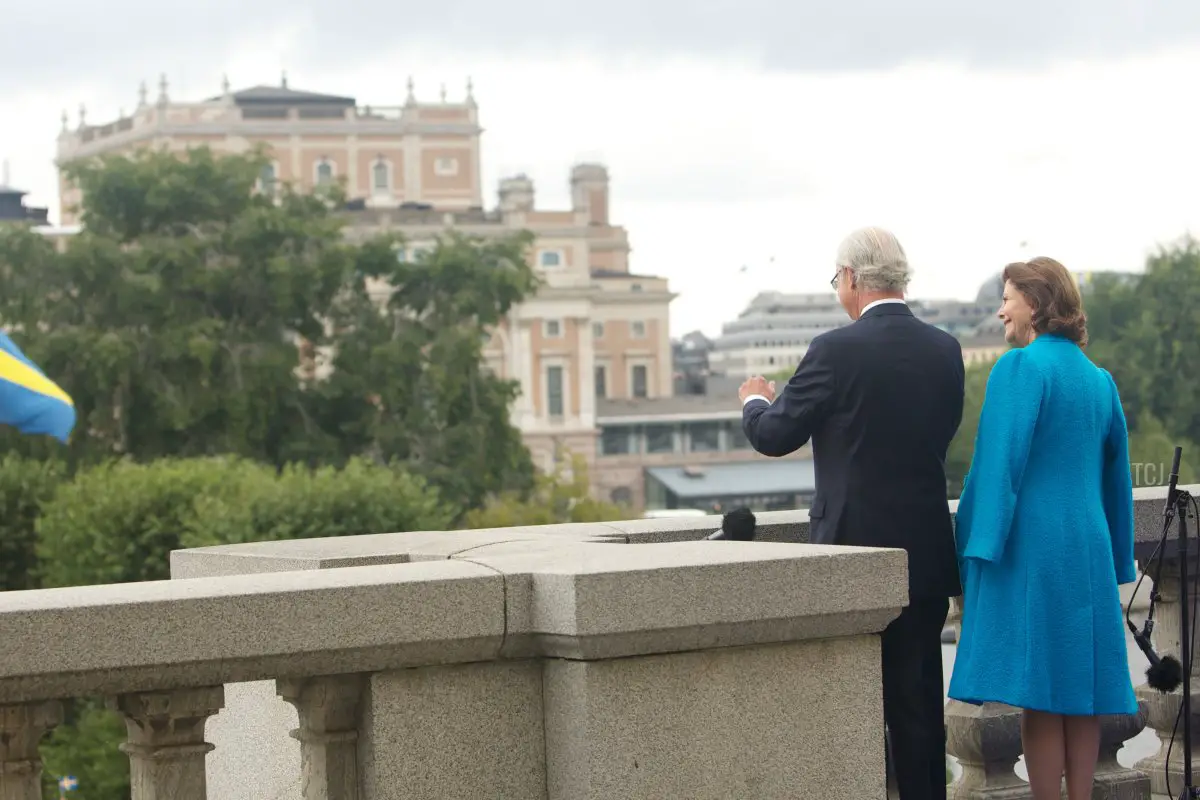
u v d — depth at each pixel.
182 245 75.94
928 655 6.38
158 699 4.73
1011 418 6.23
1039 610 6.25
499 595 4.98
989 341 184.62
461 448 77.94
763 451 6.50
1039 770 6.50
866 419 6.24
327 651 4.75
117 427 74.19
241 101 168.25
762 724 5.27
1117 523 6.65
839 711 5.41
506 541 6.75
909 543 6.23
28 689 4.43
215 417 75.31
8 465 48.03
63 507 42.59
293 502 41.47
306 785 5.08
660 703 5.10
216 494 42.16
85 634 4.45
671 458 175.62
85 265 73.94
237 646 4.63
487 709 5.08
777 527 7.52
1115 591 6.37
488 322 81.00
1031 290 6.51
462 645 4.95
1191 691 8.23
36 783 4.66
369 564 6.30
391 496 42.62
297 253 79.44
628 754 5.04
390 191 168.50
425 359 78.94
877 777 5.46
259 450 76.56
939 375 6.32
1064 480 6.33
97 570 41.38
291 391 76.56
